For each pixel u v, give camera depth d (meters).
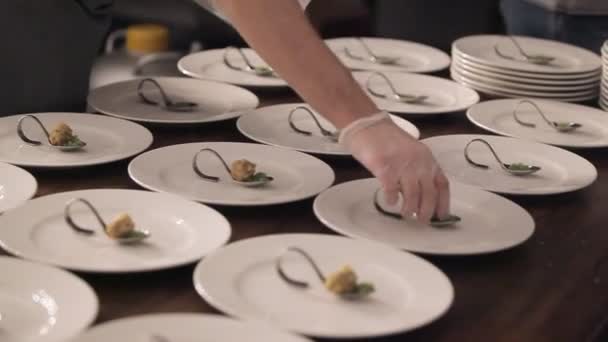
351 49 2.17
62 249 1.07
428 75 2.00
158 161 1.36
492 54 2.06
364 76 1.94
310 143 1.53
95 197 1.21
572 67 1.98
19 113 1.66
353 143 1.17
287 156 1.44
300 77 1.17
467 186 1.35
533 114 1.78
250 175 1.32
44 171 1.35
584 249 1.21
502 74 1.90
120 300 0.99
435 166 1.18
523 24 2.36
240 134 1.59
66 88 1.71
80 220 1.15
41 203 1.17
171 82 1.79
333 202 1.25
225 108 1.68
